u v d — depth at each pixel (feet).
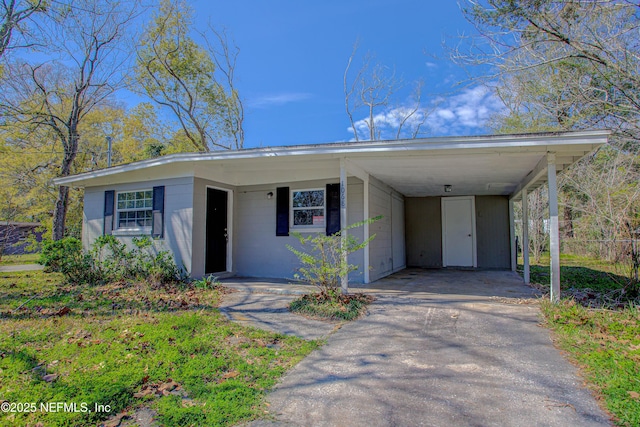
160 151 57.00
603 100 28.09
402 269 37.19
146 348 12.15
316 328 14.97
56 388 9.25
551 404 8.58
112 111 60.29
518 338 13.34
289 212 27.76
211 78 61.16
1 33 32.30
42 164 49.19
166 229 26.91
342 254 19.94
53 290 22.36
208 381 9.97
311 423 7.93
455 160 20.98
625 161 31.81
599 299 19.39
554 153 18.11
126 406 8.59
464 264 39.50
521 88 39.93
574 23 24.98
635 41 25.39
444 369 10.77
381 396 9.14
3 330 14.07
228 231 29.45
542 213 44.98
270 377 10.25
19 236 44.29
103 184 31.40
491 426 7.71
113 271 25.94
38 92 42.06
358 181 26.07
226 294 21.86
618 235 23.61
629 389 9.00
